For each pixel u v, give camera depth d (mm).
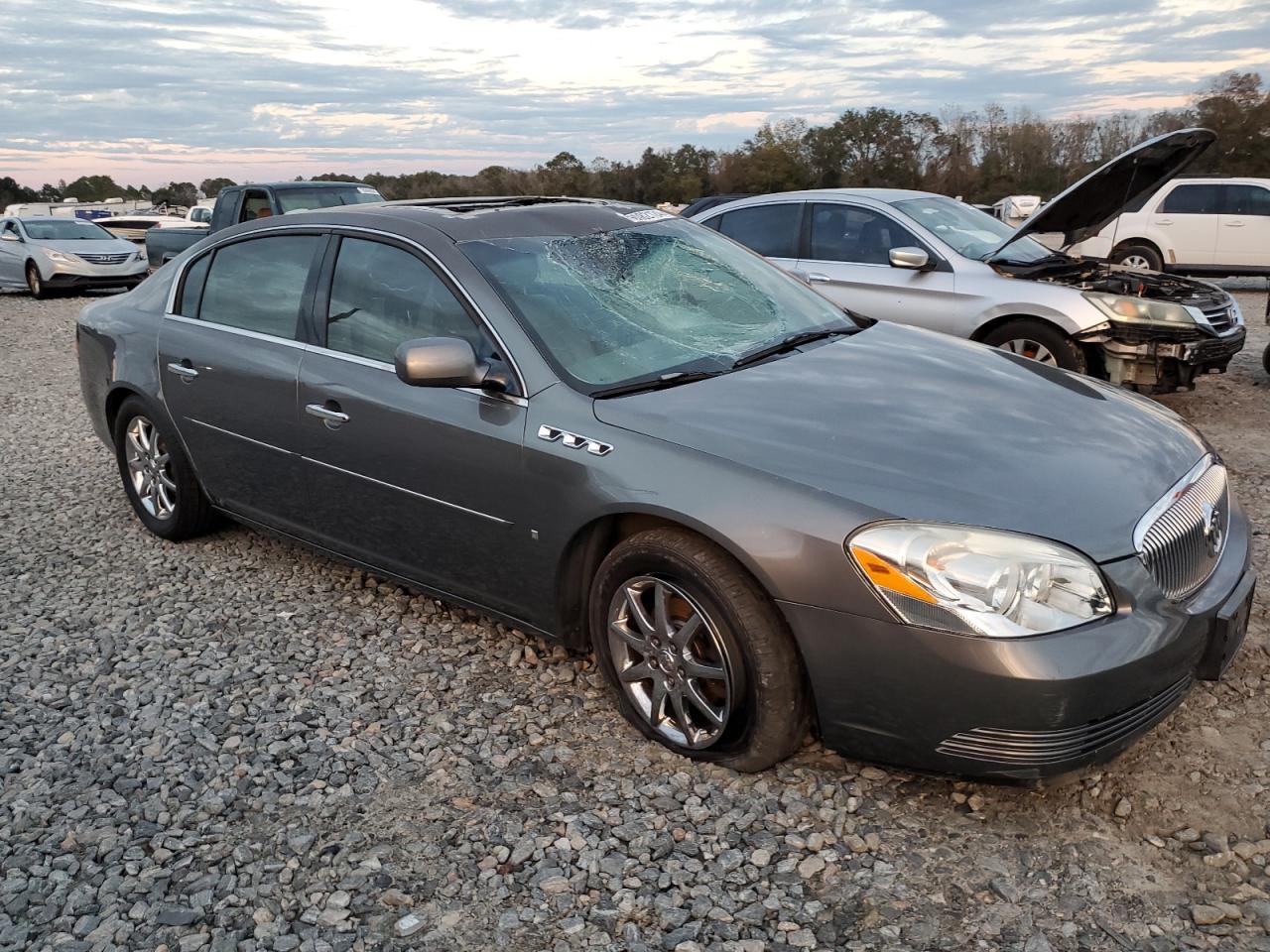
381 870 2646
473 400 3385
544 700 3445
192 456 4652
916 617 2545
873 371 3385
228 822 2871
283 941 2416
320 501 4039
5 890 2631
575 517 3100
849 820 2748
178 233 16594
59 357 11578
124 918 2512
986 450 2834
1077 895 2445
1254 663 3461
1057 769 2559
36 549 5109
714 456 2869
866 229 7590
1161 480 2869
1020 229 6922
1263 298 14117
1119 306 6496
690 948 2334
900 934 2352
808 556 2658
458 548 3543
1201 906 2383
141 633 4117
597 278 3664
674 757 3072
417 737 3268
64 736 3350
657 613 3002
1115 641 2512
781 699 2803
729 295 3869
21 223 19031
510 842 2730
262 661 3820
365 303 3814
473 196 4445
